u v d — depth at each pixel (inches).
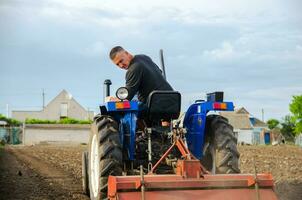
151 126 273.3
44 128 2812.5
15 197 336.2
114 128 255.3
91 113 3636.8
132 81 271.6
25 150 1118.4
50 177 460.4
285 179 421.1
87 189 340.5
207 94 277.1
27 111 3690.9
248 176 213.9
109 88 298.8
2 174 486.0
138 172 258.5
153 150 264.8
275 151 1069.1
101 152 246.5
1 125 2856.8
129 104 253.9
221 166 253.9
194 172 208.5
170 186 204.1
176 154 261.9
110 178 205.9
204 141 275.1
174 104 261.3
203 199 206.4
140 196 200.4
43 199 328.5
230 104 264.2
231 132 263.0
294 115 2210.9
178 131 250.4
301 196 326.0
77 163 648.4
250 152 1002.1
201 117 265.0
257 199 209.2
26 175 478.0
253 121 3368.6
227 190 209.8
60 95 3639.3
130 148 255.9
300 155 855.1
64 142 2628.0
